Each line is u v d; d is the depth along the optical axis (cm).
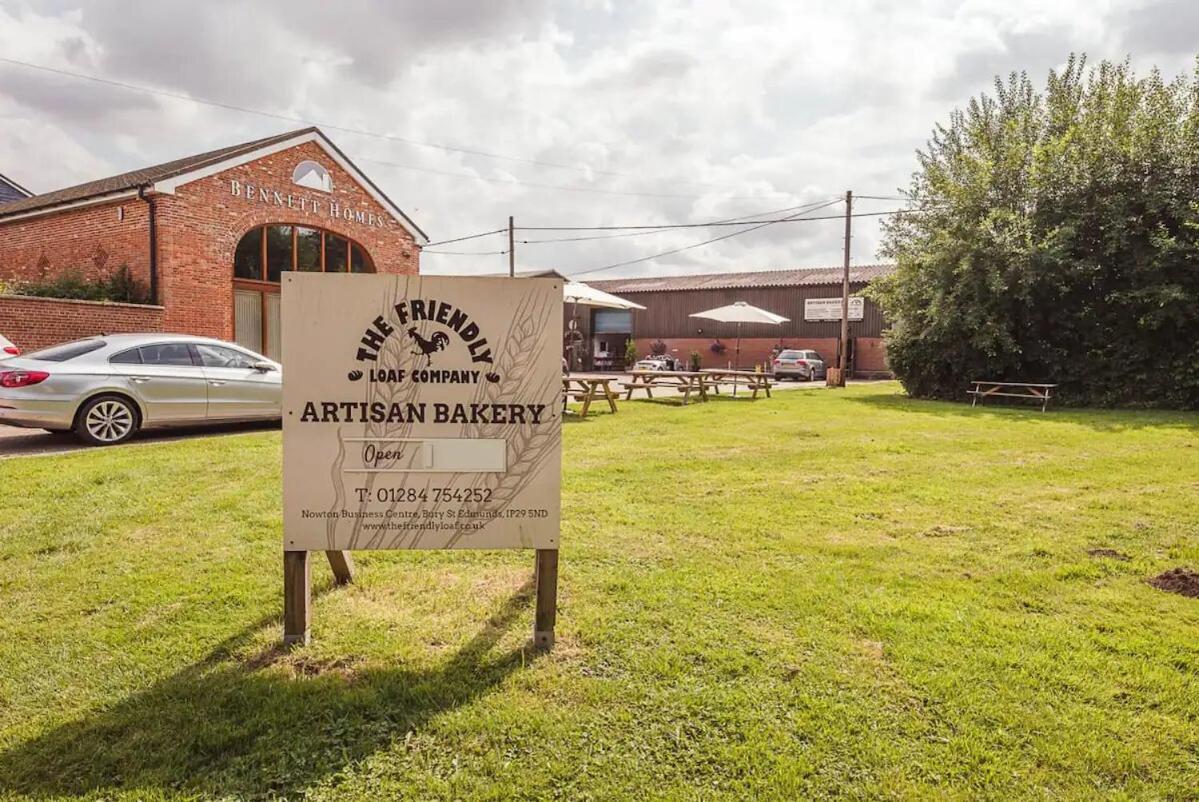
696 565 406
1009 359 1522
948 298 1508
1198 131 1371
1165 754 231
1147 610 346
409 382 299
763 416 1163
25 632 313
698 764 227
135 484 586
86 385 795
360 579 380
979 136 1591
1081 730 243
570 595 361
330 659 292
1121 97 1452
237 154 1669
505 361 301
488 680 275
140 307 1466
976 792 213
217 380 898
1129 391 1437
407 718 249
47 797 209
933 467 716
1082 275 1439
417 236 2155
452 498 302
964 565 412
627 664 289
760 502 559
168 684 269
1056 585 379
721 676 279
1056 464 736
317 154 1859
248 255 1739
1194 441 907
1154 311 1366
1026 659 290
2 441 834
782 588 370
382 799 210
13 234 1873
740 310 2189
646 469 684
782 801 209
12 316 1270
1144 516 524
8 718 247
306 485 298
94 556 414
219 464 671
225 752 231
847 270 2227
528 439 304
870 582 381
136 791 212
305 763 226
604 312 4050
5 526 466
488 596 360
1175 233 1399
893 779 219
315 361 295
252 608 342
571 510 526
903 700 262
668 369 3394
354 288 295
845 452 799
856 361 3366
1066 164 1433
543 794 212
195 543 439
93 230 1659
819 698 262
